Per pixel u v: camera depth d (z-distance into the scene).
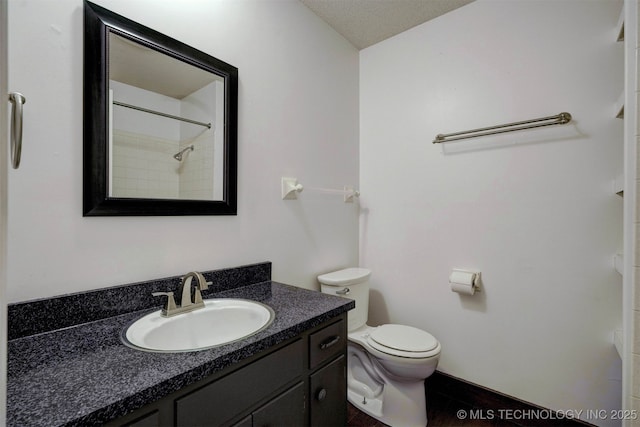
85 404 0.56
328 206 2.00
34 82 0.87
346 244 2.17
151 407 0.63
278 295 1.29
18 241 0.85
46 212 0.89
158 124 1.15
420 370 1.48
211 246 1.33
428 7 1.84
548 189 1.56
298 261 1.77
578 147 1.48
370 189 2.26
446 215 1.90
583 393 1.47
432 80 1.96
